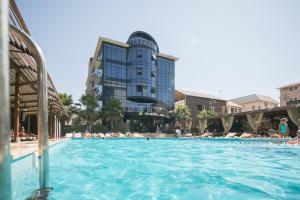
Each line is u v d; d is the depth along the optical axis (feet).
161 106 140.26
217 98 162.09
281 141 54.44
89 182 17.01
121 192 14.55
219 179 18.34
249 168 23.44
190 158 32.12
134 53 130.31
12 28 6.43
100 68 132.57
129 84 129.29
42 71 6.69
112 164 26.18
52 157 31.24
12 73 34.65
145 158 32.19
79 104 117.60
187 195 13.99
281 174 20.30
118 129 114.42
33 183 13.73
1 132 2.35
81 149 46.19
